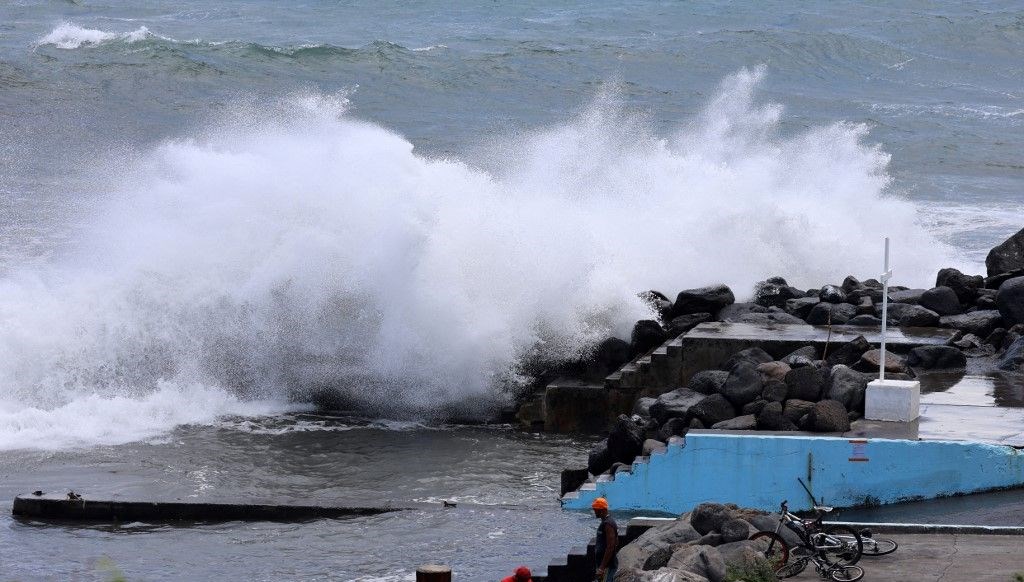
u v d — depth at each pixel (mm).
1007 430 51906
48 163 134500
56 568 47969
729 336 67875
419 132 164875
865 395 53844
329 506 54125
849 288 80438
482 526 52031
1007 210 130750
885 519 47500
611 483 51969
